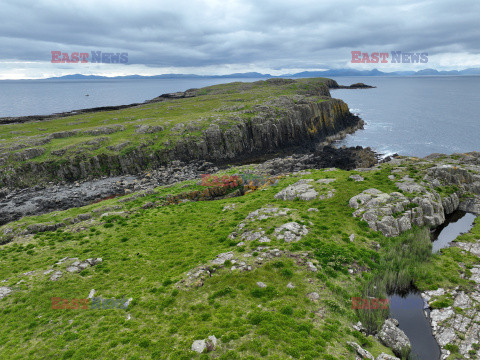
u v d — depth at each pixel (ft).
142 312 71.72
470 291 79.56
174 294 77.30
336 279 80.12
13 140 310.65
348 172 162.50
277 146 384.27
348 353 56.65
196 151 334.44
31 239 120.16
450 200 129.29
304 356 54.08
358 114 625.41
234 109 447.01
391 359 57.36
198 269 86.38
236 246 99.09
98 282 86.99
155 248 106.63
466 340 64.34
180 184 201.77
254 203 139.33
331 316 66.90
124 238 116.16
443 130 444.55
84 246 111.96
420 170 145.48
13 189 249.55
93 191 246.88
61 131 353.92
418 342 65.98
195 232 117.60
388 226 104.73
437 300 78.02
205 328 63.10
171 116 449.06
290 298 71.87
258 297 73.15
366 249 95.40
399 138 411.75
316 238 98.07
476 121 506.48
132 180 275.39
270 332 59.88
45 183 261.03
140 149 311.06
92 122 433.07
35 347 62.75
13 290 83.46
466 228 116.67
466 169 145.48
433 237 110.42
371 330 67.92
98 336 64.59
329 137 434.30
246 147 369.09
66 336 65.00
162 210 148.87
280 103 449.89
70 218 141.59
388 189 128.36
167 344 59.98
